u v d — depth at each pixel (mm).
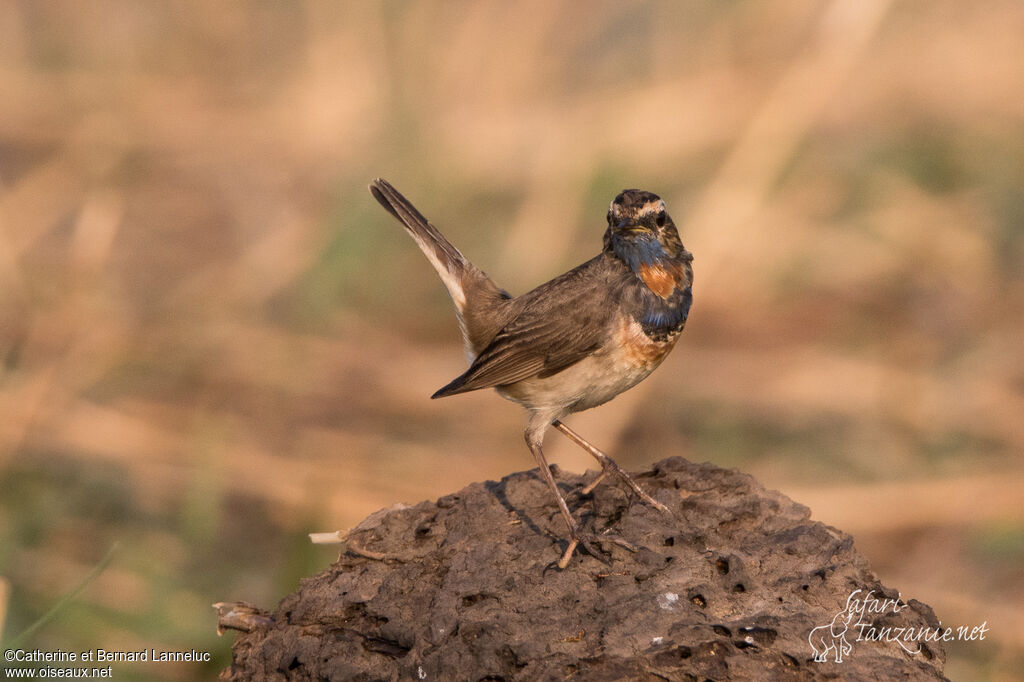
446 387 9117
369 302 17844
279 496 13789
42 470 13867
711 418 15414
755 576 7285
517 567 7387
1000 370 16094
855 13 18578
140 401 15516
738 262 17688
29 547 12594
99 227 17703
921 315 17203
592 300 8906
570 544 7453
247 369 16266
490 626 6941
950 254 18000
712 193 17797
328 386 16125
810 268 17797
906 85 21109
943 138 19859
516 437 15125
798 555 7453
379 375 16375
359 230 17953
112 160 19812
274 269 17969
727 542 7633
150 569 12328
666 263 9031
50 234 18469
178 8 23297
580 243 18328
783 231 18047
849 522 13961
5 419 14438
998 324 16906
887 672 6715
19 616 11328
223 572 12672
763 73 19953
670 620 6965
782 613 7055
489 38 21453
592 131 19453
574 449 14703
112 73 21906
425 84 20672
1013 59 21328
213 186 19641
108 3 23281
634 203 9070
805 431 15250
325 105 20469
